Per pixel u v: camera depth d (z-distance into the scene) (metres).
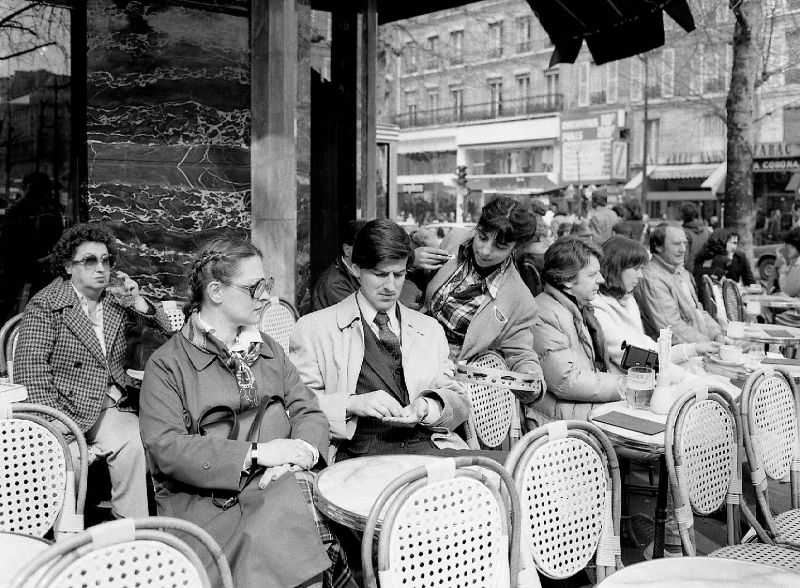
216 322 3.04
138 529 1.87
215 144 5.79
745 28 12.66
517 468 2.53
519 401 4.45
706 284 8.22
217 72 5.75
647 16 7.02
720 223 24.77
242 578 2.47
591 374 4.39
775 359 5.12
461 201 39.19
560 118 36.97
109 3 5.43
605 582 2.23
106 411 4.10
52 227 5.89
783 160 25.16
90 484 4.36
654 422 3.54
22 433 2.63
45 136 5.86
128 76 5.53
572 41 7.92
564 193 23.02
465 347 4.36
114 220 5.59
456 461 2.25
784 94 28.08
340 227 8.05
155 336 5.08
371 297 3.56
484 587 2.33
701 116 31.02
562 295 4.57
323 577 2.75
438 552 2.24
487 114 40.22
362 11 7.83
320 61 14.89
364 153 8.05
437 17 42.00
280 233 5.89
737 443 3.19
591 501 2.70
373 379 3.57
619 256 5.22
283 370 3.23
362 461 2.92
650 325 6.25
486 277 4.39
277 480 2.71
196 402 2.94
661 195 33.44
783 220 24.28
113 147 5.55
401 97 44.47
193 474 2.79
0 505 2.61
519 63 38.81
